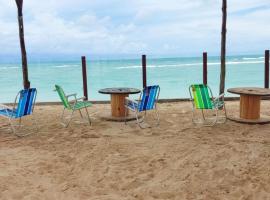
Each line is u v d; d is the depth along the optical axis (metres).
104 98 15.29
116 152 5.22
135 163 4.75
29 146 5.65
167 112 8.45
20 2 8.52
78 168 4.61
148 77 26.19
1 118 7.93
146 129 6.68
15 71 37.81
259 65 38.66
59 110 9.03
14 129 6.70
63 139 6.02
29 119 7.82
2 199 3.72
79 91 18.53
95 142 5.77
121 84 22.25
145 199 3.74
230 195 3.79
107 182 4.17
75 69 39.19
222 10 8.66
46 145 5.69
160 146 5.48
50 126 7.05
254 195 3.76
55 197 3.79
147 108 6.98
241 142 5.58
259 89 7.34
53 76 29.17
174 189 3.96
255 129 6.53
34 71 36.44
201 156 4.93
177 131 6.45
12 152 5.33
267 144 5.45
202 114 7.62
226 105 9.44
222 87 8.91
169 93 16.58
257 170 4.40
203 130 6.49
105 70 36.16
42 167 4.66
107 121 7.47
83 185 4.10
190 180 4.17
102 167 4.62
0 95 17.52
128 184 4.11
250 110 7.11
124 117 7.62
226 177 4.22
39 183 4.14
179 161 4.77
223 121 7.28
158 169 4.53
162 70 33.88
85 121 7.50
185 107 9.20
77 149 5.41
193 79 24.00
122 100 7.66
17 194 3.84
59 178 4.29
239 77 25.14
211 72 29.95
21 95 6.09
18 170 4.54
